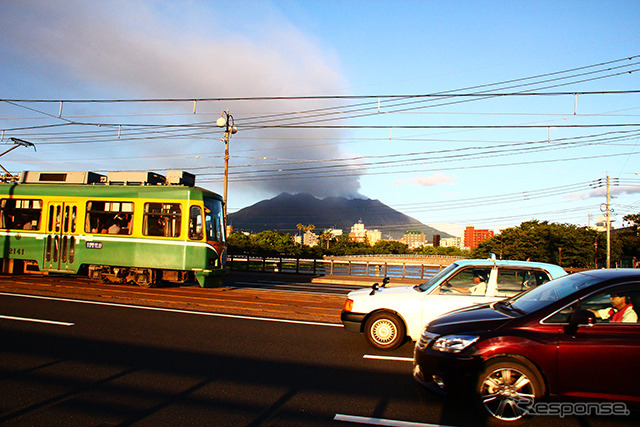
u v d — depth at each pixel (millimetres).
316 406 5070
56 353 6949
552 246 60219
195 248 15047
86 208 15734
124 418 4570
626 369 4582
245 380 5938
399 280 24125
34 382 5590
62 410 4730
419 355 5355
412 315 7668
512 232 67938
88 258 15516
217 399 5199
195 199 15227
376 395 5500
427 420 4746
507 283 7613
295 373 6324
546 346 4727
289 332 9125
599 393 4621
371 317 7883
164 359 6816
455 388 4887
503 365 4754
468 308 6203
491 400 4758
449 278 7812
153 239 15203
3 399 4992
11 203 16375
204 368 6418
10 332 8250
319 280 24031
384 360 7160
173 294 14102
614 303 4984
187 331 8852
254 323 9938
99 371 6121
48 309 10680
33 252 15969
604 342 4645
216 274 15438
